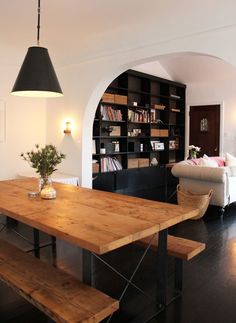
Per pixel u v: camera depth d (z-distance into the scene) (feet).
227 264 9.52
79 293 5.31
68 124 16.78
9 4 11.01
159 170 24.67
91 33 14.30
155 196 20.65
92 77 15.49
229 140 24.98
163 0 10.65
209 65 22.93
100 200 8.03
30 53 7.34
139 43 13.33
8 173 17.04
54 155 8.18
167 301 7.36
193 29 11.62
